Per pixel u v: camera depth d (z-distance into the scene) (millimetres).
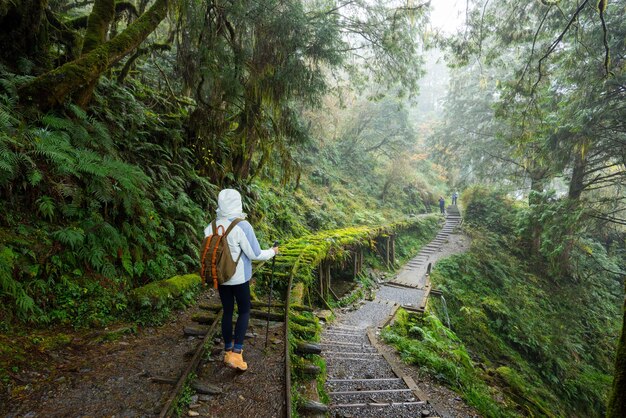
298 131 9102
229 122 9227
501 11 10062
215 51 6805
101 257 4398
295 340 4852
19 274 3531
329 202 19141
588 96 10352
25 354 3072
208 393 3113
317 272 10484
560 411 9453
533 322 14508
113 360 3422
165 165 7273
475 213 24266
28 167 3947
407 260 18391
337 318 9250
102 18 5609
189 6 6348
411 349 6496
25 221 3955
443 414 4344
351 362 5855
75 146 4750
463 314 13195
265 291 7203
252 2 6734
